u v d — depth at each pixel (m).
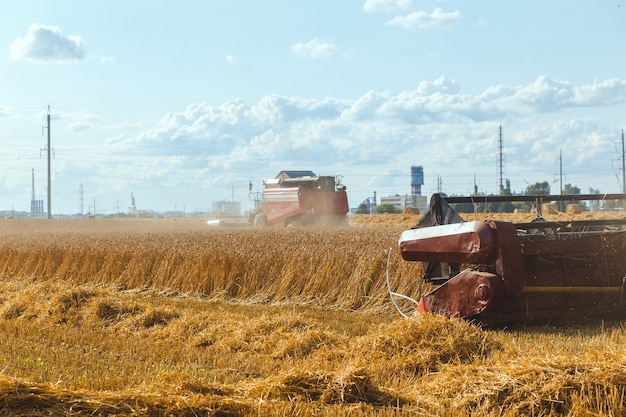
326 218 46.47
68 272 22.61
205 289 18.88
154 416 6.55
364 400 7.43
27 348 11.04
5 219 88.25
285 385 7.49
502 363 8.02
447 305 11.43
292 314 13.56
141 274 20.61
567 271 11.55
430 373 8.63
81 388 7.57
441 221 12.02
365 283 16.11
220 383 8.32
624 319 12.12
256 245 20.53
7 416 6.26
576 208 41.34
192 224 69.19
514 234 10.86
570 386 7.02
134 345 11.38
